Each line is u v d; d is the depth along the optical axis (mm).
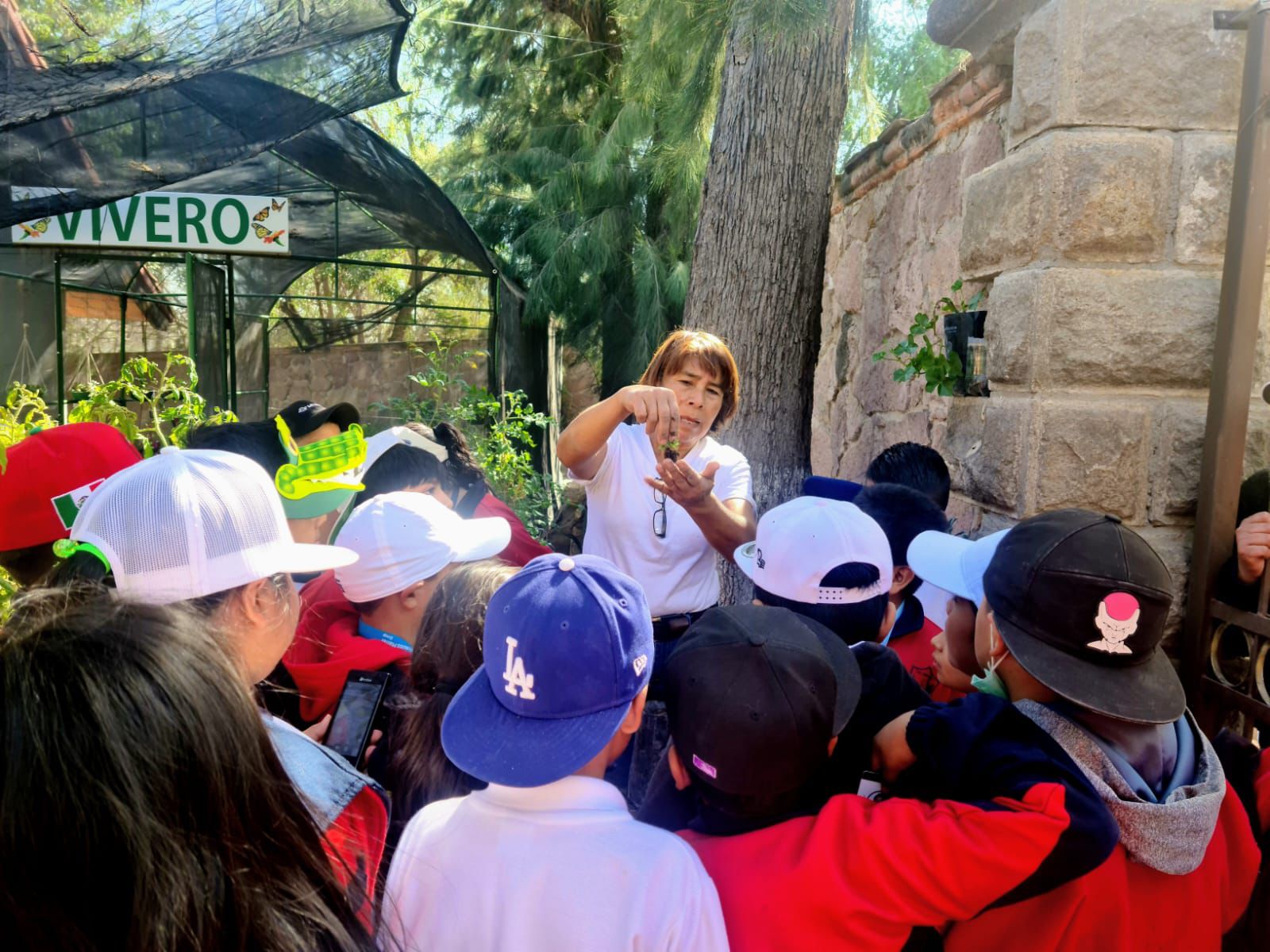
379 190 7789
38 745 709
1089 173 2121
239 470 1205
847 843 1118
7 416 3014
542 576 1204
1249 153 1872
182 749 742
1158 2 2107
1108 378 2154
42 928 692
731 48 4152
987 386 2541
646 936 1022
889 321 4078
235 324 8859
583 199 9227
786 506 1693
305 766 1190
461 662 1499
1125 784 1192
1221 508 1930
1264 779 1441
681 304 9031
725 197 4371
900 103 7578
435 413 7324
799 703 1135
